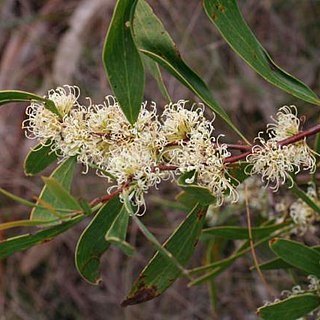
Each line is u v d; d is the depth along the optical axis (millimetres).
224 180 402
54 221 397
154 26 434
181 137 405
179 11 856
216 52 833
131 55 395
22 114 900
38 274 888
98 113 406
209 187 402
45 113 411
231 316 812
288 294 556
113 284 873
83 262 417
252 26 871
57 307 882
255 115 820
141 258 843
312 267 464
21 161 882
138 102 397
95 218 409
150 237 369
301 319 490
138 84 397
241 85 822
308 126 789
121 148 401
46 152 438
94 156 406
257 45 427
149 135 399
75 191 829
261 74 426
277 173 409
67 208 398
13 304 874
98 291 880
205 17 849
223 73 833
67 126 406
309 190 532
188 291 845
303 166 451
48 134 411
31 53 932
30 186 865
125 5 382
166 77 822
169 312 852
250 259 744
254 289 793
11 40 943
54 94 416
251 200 580
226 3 422
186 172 397
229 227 521
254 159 410
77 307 881
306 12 865
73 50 891
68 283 882
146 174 394
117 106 408
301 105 801
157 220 820
